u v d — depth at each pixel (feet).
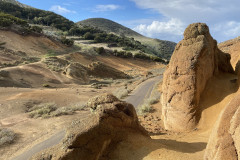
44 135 48.26
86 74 171.42
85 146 21.68
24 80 115.44
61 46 291.38
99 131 23.06
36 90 97.30
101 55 315.99
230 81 40.68
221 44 117.50
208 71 41.19
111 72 209.56
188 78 38.52
